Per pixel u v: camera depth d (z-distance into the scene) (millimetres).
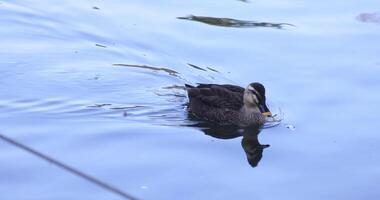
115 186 13211
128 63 18969
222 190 13312
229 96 17078
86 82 17906
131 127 15828
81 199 12680
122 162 14125
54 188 12984
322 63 18750
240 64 18797
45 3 22094
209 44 19797
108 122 16031
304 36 20250
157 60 19078
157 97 17547
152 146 14961
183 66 18828
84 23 20844
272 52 19375
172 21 21078
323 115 16484
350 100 17031
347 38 20141
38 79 17875
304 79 18016
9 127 15492
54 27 20609
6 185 13039
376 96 17172
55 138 15062
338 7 22219
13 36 20062
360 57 19047
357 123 16047
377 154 14797
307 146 15273
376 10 21953
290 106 16922
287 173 14109
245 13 21734
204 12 21750
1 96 16922
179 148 14969
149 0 22594
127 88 17844
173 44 19828
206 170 14047
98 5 22141
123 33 20344
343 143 15281
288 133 15938
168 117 16688
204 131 16094
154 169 13914
